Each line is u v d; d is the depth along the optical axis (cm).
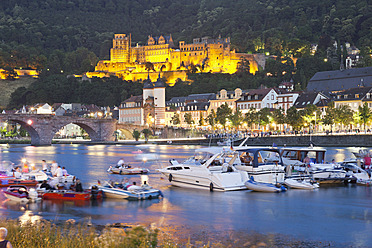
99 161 11712
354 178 7388
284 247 4109
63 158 12694
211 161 6788
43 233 3788
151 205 5669
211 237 4369
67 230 4475
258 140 17225
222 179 6581
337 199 6069
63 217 5056
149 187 6209
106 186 6259
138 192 5944
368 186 7119
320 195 6359
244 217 5106
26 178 7125
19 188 6153
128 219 4981
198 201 5891
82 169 9688
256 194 6378
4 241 2600
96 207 5538
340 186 7125
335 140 16400
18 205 5650
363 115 18925
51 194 6016
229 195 6303
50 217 5056
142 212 5294
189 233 4491
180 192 6512
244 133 19225
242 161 7381
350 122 19325
